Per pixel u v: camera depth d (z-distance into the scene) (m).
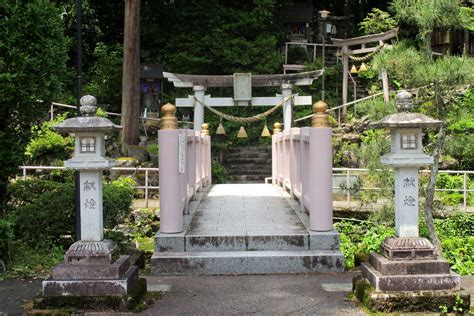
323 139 5.92
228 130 19.12
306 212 7.24
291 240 5.87
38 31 6.41
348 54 17.72
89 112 4.47
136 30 14.83
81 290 4.23
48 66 6.52
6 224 6.02
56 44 6.66
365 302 4.27
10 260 6.01
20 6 6.29
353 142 15.41
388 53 6.82
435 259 4.26
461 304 4.10
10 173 6.97
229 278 5.44
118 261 4.45
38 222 6.90
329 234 5.86
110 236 6.98
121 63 18.48
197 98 12.41
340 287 5.01
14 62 6.21
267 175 16.36
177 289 5.01
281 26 23.31
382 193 7.85
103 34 20.98
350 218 9.92
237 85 12.09
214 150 17.38
